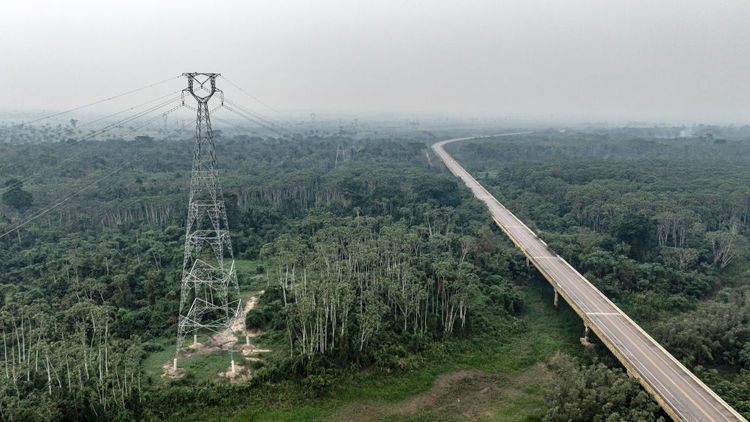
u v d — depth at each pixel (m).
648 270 93.19
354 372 64.88
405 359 67.75
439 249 109.38
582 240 109.00
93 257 95.56
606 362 67.38
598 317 74.00
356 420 57.00
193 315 72.56
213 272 88.38
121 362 62.09
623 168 185.88
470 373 67.44
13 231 116.50
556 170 180.75
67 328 71.00
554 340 76.81
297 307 69.38
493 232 131.88
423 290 77.12
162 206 138.50
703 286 90.25
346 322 70.94
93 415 53.31
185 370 63.50
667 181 161.88
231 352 65.81
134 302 84.06
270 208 143.62
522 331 79.62
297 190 165.50
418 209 142.00
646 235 103.56
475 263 103.69
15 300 78.56
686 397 53.84
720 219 127.50
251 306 85.75
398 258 95.19
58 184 153.75
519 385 64.88
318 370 62.72
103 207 133.62
